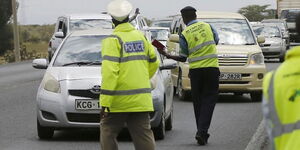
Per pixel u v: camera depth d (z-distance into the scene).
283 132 5.04
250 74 22.73
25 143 14.54
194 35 14.55
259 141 14.74
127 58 10.14
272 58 48.97
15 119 18.48
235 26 24.56
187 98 23.23
